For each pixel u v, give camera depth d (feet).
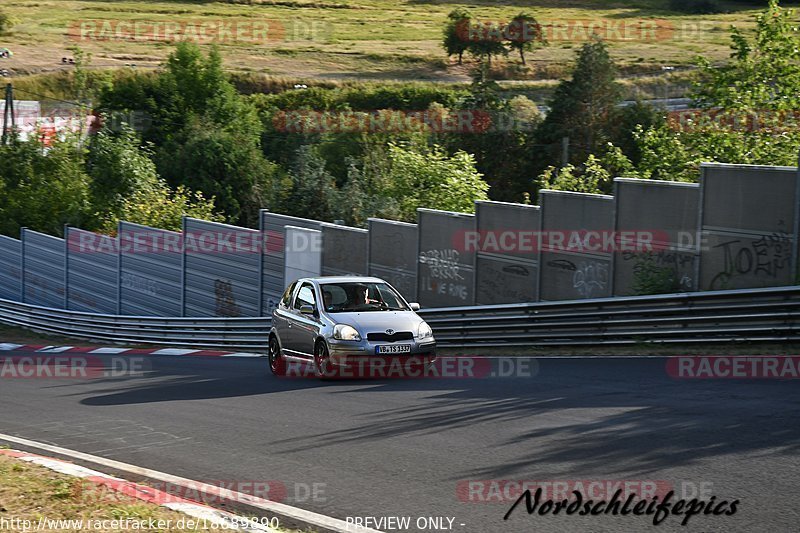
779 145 228.22
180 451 80.38
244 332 206.80
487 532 53.36
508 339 153.99
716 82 251.39
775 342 121.39
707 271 141.08
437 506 58.65
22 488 63.98
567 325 144.87
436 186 289.74
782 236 131.95
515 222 168.66
